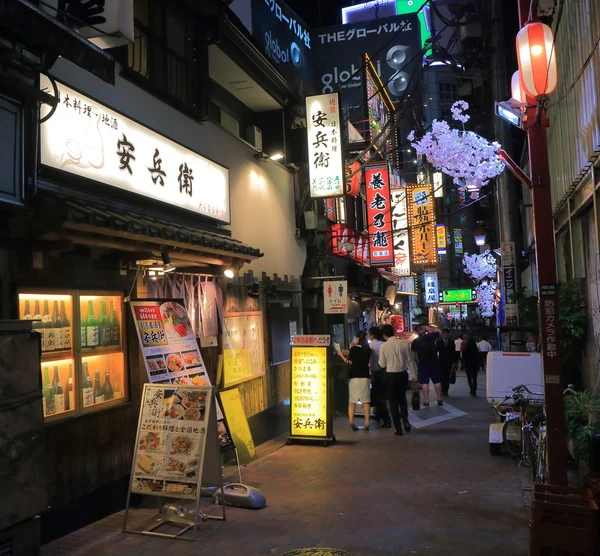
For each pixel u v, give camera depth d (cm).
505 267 1455
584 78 842
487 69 1688
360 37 3241
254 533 608
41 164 580
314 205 1486
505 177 1464
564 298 1020
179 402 644
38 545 475
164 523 643
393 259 2098
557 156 1171
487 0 1536
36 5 485
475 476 817
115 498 683
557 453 553
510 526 613
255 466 902
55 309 608
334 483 796
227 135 1101
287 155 1426
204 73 1017
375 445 1046
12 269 542
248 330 1103
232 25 1065
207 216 955
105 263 689
